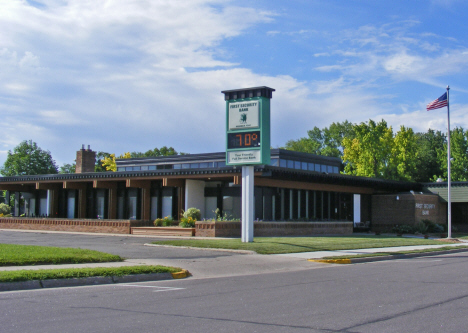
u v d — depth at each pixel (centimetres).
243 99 2466
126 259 1714
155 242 2361
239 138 2459
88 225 3491
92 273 1276
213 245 2227
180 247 2219
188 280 1367
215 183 3544
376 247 2473
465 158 7075
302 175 3316
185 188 3412
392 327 766
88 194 4025
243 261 1780
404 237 3466
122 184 3856
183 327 762
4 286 1120
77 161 4988
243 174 2470
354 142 6744
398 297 1058
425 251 2348
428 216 4212
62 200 4200
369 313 878
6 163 6725
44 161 6881
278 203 3453
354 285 1252
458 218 4566
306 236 3209
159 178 3375
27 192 4506
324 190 3744
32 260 1465
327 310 906
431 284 1270
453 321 811
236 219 3256
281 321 809
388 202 4228
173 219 3528
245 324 785
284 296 1071
